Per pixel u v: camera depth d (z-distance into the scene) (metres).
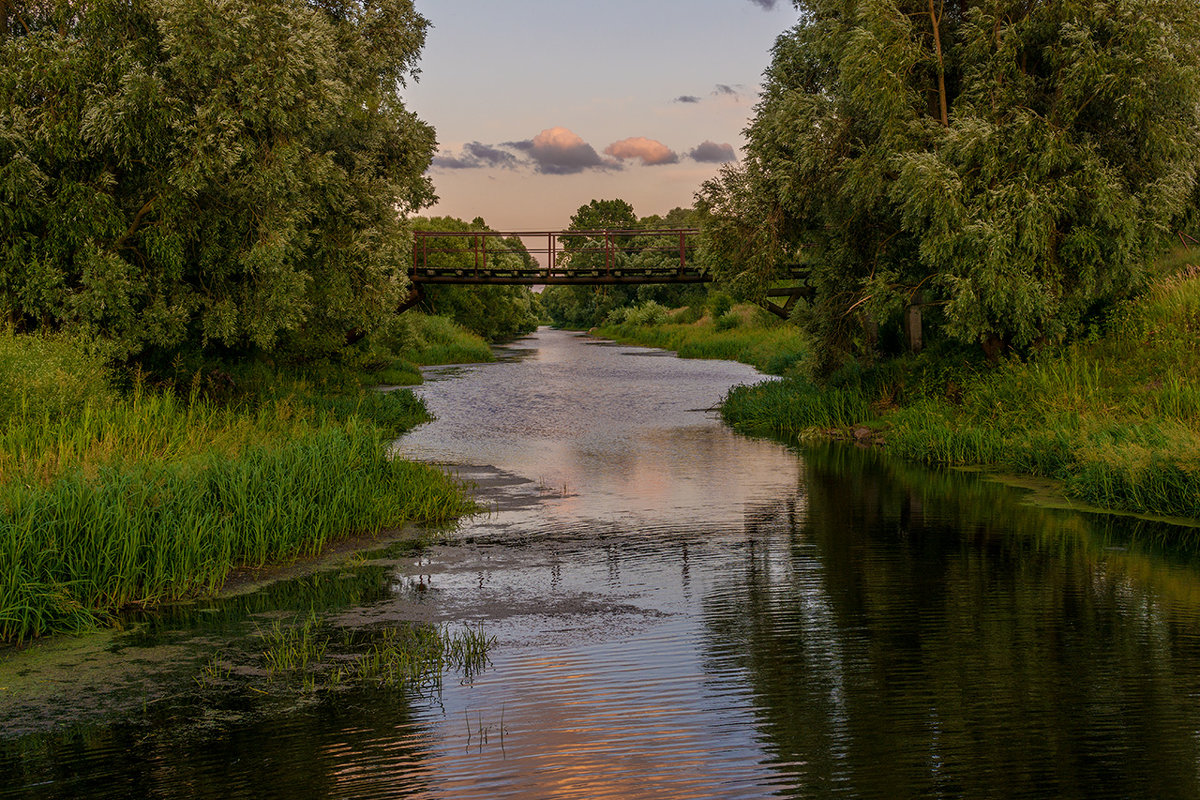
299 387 23.05
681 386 36.59
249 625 8.20
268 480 11.16
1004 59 17.00
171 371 18.33
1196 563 9.97
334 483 11.98
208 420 15.02
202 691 6.64
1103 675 6.75
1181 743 5.57
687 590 9.23
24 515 8.53
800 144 19.45
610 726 5.92
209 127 14.77
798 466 17.16
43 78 14.54
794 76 21.80
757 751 5.52
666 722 5.97
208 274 17.19
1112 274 16.94
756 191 20.66
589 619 8.30
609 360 55.59
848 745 5.59
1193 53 15.94
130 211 16.22
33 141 14.77
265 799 4.97
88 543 8.66
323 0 20.97
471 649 7.46
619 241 105.06
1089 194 16.50
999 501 13.50
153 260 16.41
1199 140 17.33
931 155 16.47
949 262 17.20
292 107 15.71
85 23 15.08
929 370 20.83
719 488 15.02
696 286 92.38
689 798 4.95
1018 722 5.91
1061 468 14.75
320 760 5.46
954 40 18.83
